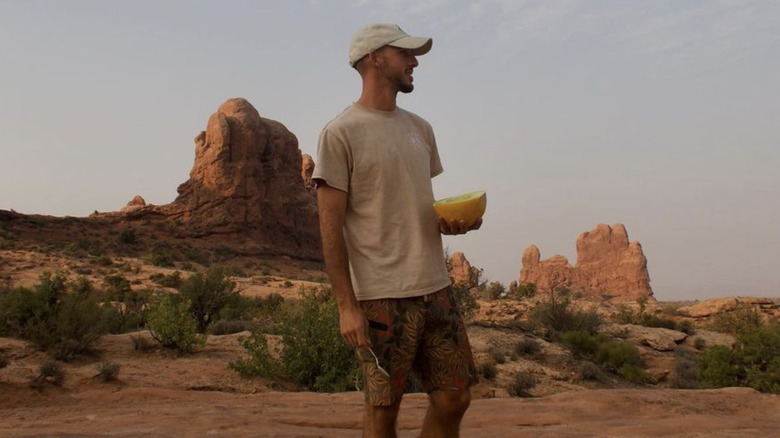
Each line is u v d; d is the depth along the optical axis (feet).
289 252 360.07
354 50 8.88
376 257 8.49
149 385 40.68
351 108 8.83
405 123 9.03
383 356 8.36
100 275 194.90
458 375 8.70
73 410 30.73
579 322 97.60
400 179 8.60
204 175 369.09
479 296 158.71
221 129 369.50
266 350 48.85
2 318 48.03
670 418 19.45
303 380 46.44
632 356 78.43
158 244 321.32
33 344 46.06
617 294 541.75
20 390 34.37
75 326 47.21
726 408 21.56
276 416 21.65
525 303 144.97
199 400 32.30
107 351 49.85
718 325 127.65
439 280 8.68
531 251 579.48
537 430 17.63
